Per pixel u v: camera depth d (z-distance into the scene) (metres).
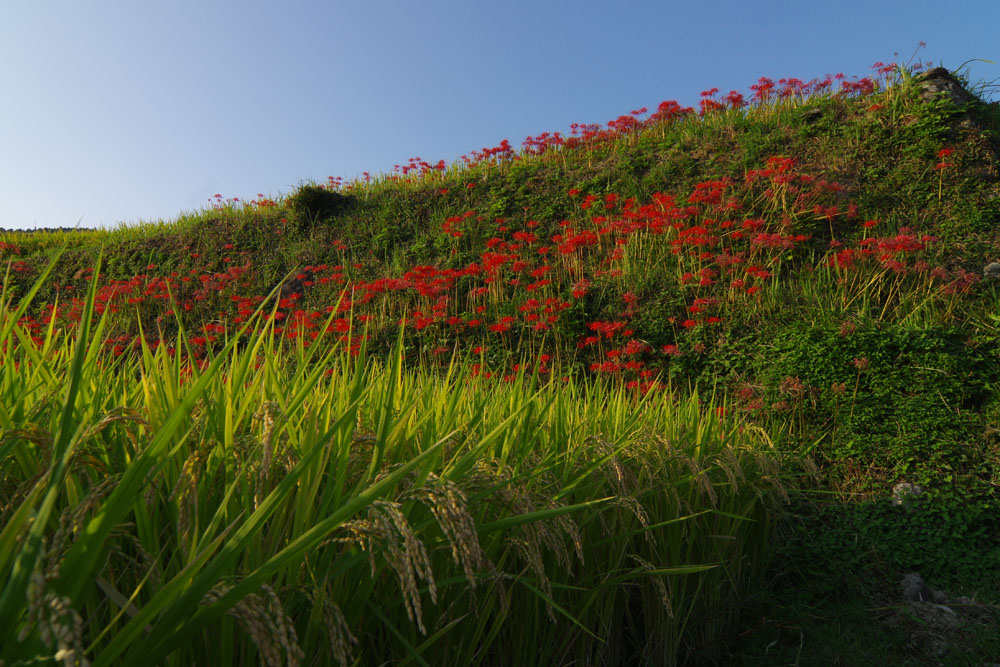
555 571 1.93
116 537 0.95
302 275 11.17
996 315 5.89
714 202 8.20
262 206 14.54
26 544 0.62
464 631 1.65
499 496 1.45
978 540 4.03
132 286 10.41
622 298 8.08
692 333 7.20
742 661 2.88
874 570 3.87
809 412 5.59
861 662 2.90
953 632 3.24
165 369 1.31
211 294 11.00
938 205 7.99
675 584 2.56
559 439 2.17
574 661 2.12
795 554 3.95
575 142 11.94
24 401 1.31
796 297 7.26
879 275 6.91
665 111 11.78
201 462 1.10
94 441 1.21
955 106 8.99
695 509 2.68
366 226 12.20
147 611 0.78
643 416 3.09
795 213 8.45
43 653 0.71
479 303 8.95
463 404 2.41
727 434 3.32
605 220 9.63
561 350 7.57
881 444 5.03
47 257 13.98
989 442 4.79
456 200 12.16
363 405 1.68
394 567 1.02
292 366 5.73
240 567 1.16
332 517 0.93
